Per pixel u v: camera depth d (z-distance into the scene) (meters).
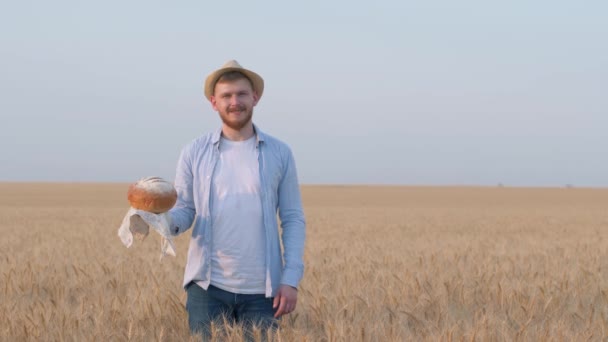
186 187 4.30
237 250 4.16
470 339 4.42
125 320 5.15
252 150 4.24
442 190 110.56
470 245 14.57
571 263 9.63
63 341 4.64
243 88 4.09
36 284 6.91
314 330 5.14
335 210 44.91
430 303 5.79
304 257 10.45
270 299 4.27
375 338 4.63
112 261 9.98
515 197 83.50
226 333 4.15
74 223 25.28
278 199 4.36
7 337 4.70
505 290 6.24
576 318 5.44
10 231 19.84
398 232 20.86
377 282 7.05
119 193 82.38
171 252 3.88
